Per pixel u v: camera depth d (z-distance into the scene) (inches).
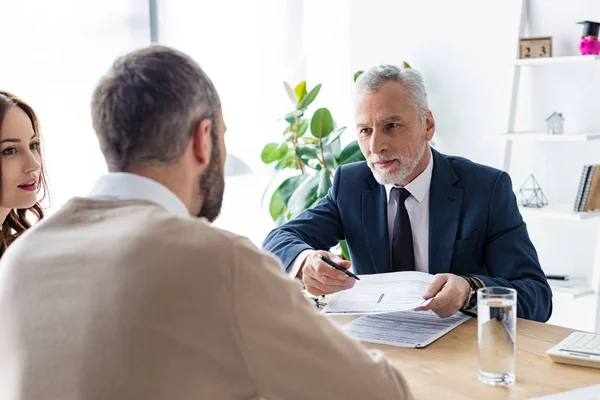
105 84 40.4
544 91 123.0
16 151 79.2
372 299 64.9
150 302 35.1
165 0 142.8
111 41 135.3
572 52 119.0
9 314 38.2
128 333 35.0
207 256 36.0
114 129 39.8
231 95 152.4
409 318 66.6
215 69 149.9
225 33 150.4
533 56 119.7
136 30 138.3
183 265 35.7
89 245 37.5
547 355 55.4
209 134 41.8
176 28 144.5
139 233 36.8
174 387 34.9
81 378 35.4
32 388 36.5
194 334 35.2
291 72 159.5
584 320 121.3
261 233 160.4
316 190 133.8
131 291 35.4
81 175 133.5
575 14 117.9
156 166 40.1
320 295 67.8
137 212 38.4
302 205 133.1
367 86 78.3
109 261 36.4
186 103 39.9
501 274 76.3
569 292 111.3
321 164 139.5
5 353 38.4
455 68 137.3
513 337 50.6
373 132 78.0
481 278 67.3
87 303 36.1
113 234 37.4
